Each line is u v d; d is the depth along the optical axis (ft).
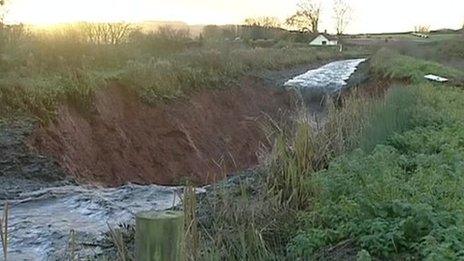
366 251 12.17
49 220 21.17
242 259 14.19
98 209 22.71
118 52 58.85
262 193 19.31
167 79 59.82
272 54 110.73
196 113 59.82
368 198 15.14
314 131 24.48
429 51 123.34
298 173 20.24
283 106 75.05
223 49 87.35
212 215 17.76
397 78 70.54
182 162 50.75
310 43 186.39
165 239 8.93
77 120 41.81
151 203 23.58
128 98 51.13
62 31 52.49
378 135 25.23
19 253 17.48
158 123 52.31
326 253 14.03
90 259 15.99
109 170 41.75
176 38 79.92
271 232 16.19
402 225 13.46
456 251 11.62
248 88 78.89
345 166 18.37
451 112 33.55
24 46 47.21
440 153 22.45
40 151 33.86
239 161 56.59
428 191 15.78
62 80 43.32
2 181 27.96
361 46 186.39
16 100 37.01
